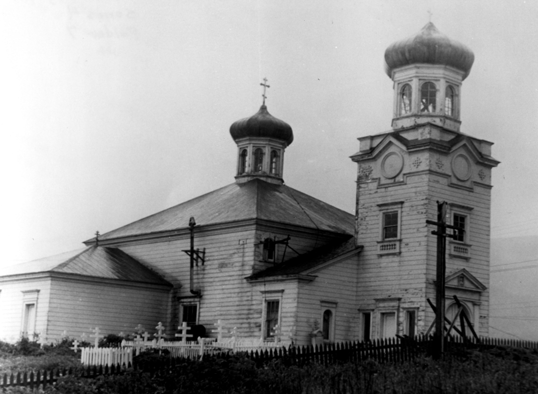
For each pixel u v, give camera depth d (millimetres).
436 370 32562
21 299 59406
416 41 55000
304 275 52156
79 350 50469
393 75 56594
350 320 54250
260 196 61781
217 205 63719
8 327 59812
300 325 51719
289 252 58156
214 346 46812
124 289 60062
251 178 68125
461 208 53688
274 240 57594
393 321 52625
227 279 57844
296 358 35938
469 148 54438
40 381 29859
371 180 55312
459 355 39062
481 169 55469
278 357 35406
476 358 37250
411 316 51812
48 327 56719
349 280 54562
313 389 30406
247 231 57406
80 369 31734
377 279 53781
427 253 51406
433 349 39406
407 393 29266
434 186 52438
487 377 31062
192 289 59938
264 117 68688
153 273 63219
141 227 67500
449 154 53531
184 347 45188
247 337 55094
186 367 31781
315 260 54812
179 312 60938
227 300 57438
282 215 59281
